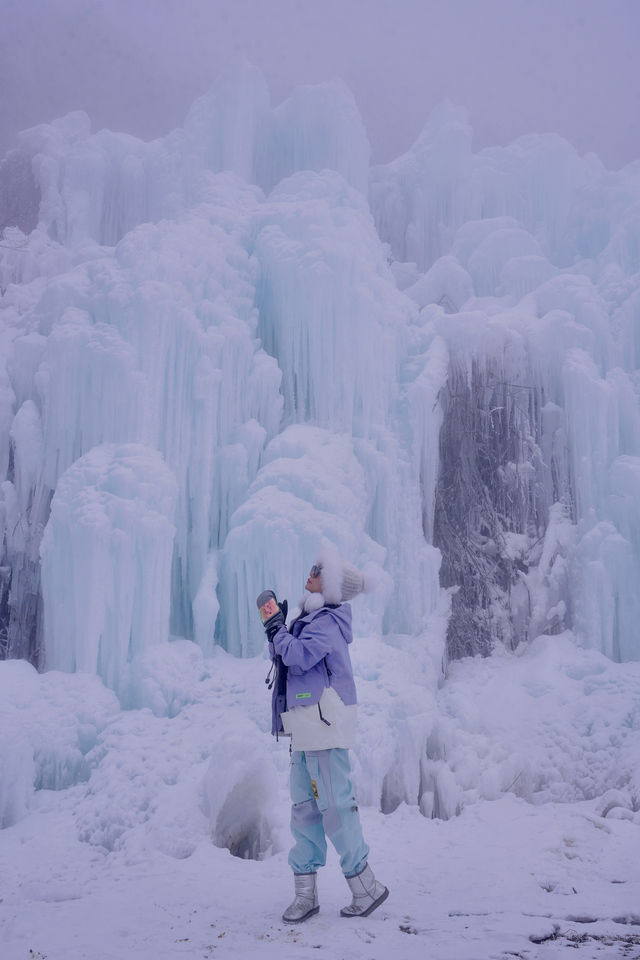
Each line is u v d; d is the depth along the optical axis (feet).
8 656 32.17
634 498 34.09
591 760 26.21
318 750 11.30
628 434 36.60
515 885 14.12
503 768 25.12
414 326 39.29
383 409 35.53
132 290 32.07
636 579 33.35
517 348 38.78
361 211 42.98
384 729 24.00
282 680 12.00
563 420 37.65
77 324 32.32
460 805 23.39
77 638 26.89
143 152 60.70
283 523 28.68
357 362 34.86
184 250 33.81
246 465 31.94
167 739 23.29
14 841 19.54
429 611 33.37
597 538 34.09
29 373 33.99
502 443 38.37
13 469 33.86
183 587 30.91
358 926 10.53
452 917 11.17
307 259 35.14
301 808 11.48
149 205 58.49
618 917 11.23
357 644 27.89
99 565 26.86
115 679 26.78
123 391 30.37
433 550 34.35
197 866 15.65
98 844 19.25
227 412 32.63
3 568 32.42
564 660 31.55
